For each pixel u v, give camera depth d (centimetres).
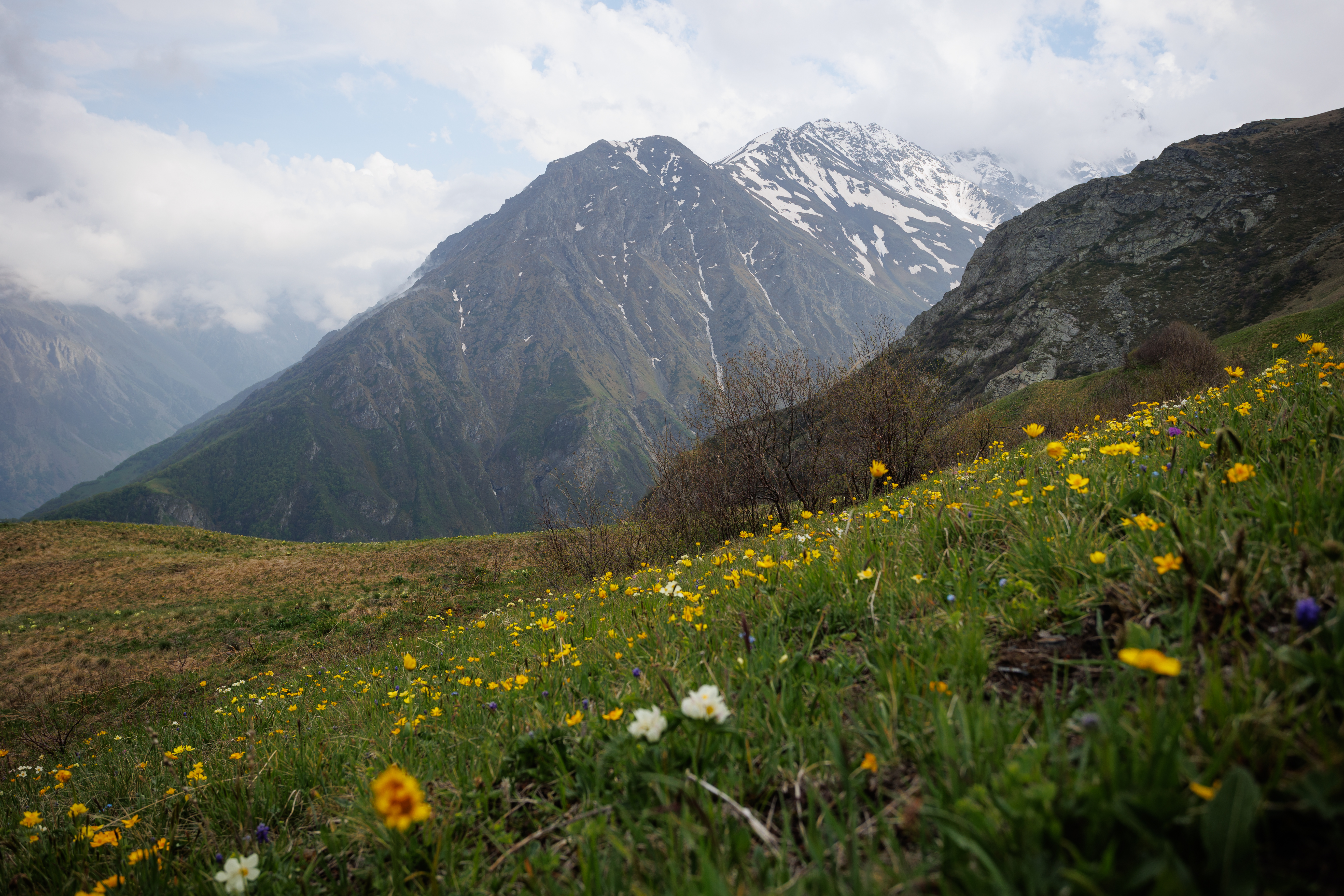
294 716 683
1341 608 155
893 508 593
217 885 236
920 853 145
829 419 2106
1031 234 11912
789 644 293
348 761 366
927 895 128
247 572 3631
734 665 272
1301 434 299
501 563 3481
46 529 4334
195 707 1459
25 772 708
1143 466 360
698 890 145
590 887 161
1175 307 9575
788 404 2097
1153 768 131
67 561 3809
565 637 493
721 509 2100
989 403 9100
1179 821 116
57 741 1268
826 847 160
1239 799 110
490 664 542
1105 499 329
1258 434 329
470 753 301
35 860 341
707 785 181
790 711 221
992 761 158
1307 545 194
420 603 2911
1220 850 109
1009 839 128
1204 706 145
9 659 2417
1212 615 193
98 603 3195
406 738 360
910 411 1903
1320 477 228
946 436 2273
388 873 219
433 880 188
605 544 2095
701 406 2170
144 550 4175
